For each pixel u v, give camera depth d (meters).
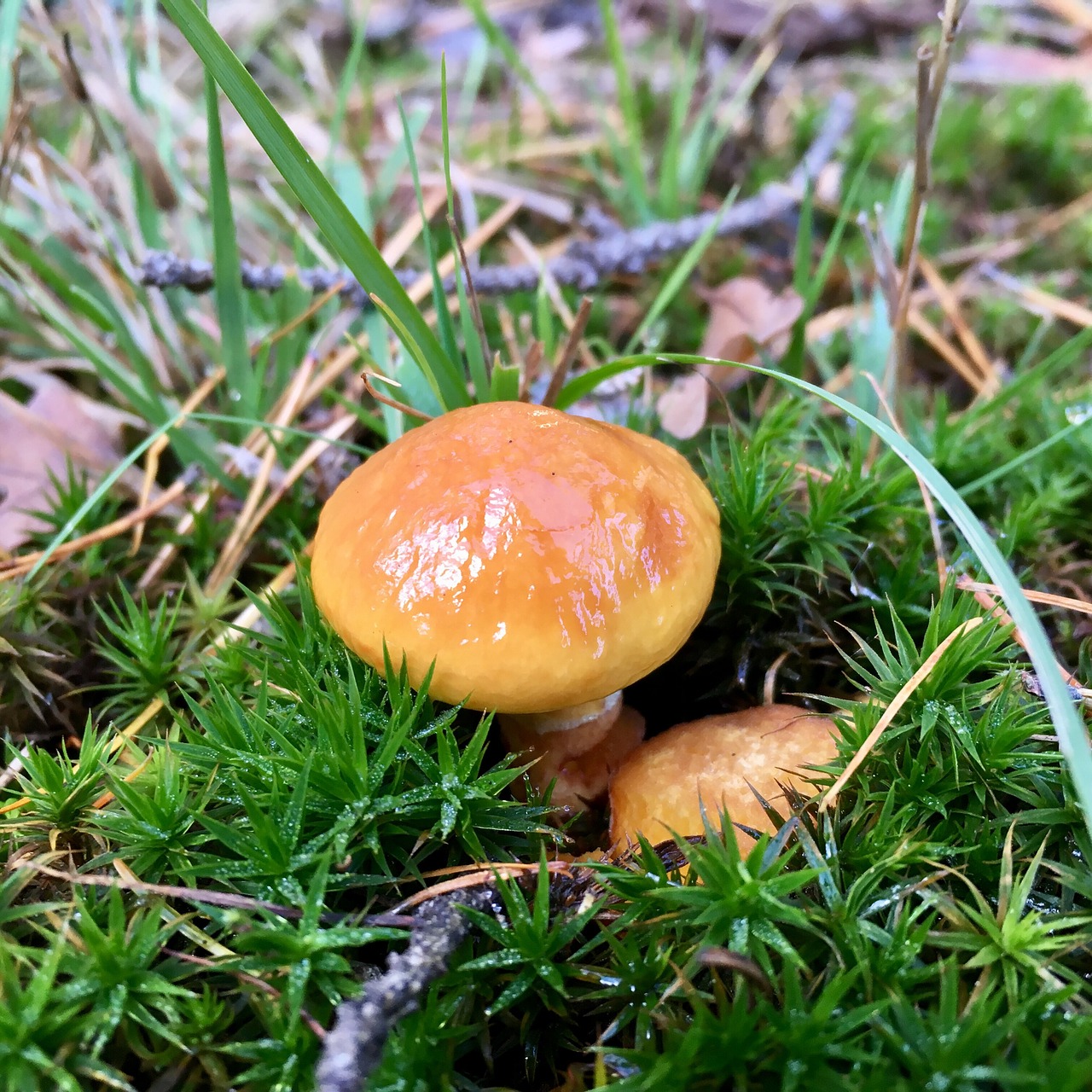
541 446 0.10
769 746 0.11
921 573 0.13
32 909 0.09
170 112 0.20
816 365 0.18
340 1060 0.08
